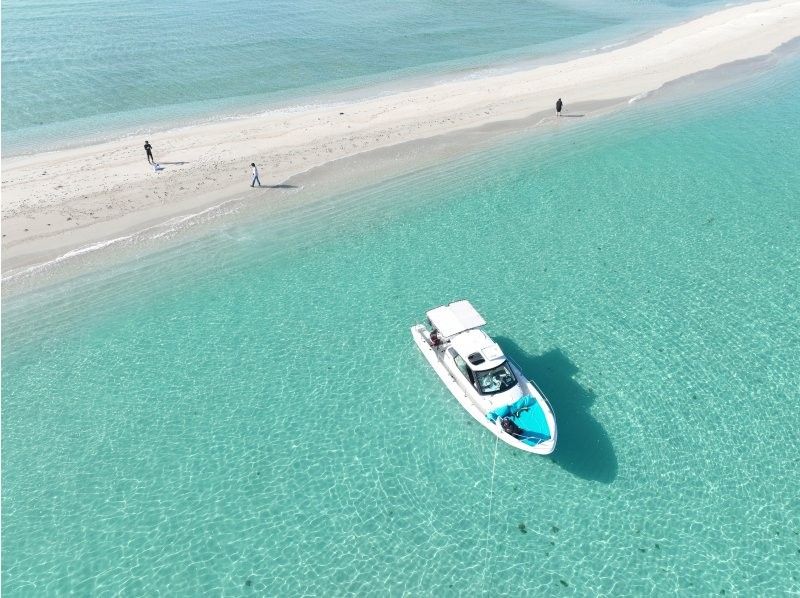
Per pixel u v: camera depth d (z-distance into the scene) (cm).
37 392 2559
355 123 5228
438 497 2066
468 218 3700
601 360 2586
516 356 2616
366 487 2111
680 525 1950
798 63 6306
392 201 3928
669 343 2666
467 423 2312
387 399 2448
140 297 3112
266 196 4019
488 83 6272
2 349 2786
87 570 1891
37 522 2034
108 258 3409
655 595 1770
